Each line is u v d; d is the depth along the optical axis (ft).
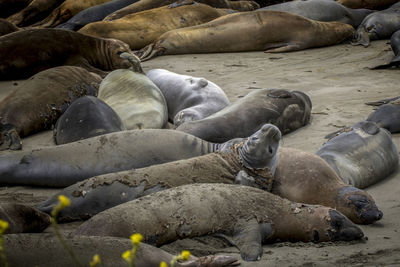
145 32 65.92
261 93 35.86
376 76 49.83
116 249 15.92
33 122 36.27
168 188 22.84
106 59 54.95
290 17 63.31
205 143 28.02
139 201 20.33
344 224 20.61
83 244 15.69
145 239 19.34
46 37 52.75
